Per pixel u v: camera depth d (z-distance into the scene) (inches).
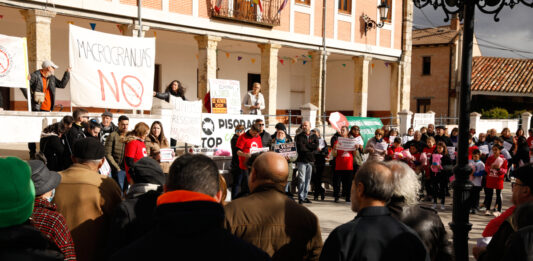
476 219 367.6
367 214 101.7
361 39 880.3
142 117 447.5
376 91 1027.3
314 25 797.2
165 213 65.8
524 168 123.0
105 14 560.4
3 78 340.8
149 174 125.7
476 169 381.4
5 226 73.0
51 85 377.4
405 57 959.6
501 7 160.4
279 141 374.3
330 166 479.8
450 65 1238.3
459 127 145.9
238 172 365.4
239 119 437.7
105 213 134.0
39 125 362.9
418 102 1302.9
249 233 106.1
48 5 508.7
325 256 99.7
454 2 149.3
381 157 398.3
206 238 65.6
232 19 677.9
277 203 110.6
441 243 118.4
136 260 64.3
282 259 106.6
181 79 823.1
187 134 383.9
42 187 111.7
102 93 395.5
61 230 110.6
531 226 99.8
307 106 582.9
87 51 386.0
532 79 1195.9
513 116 1107.3
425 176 425.1
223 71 884.6
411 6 959.0
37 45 496.7
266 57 746.2
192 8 640.4
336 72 1070.4
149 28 604.1
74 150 140.1
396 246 96.6
